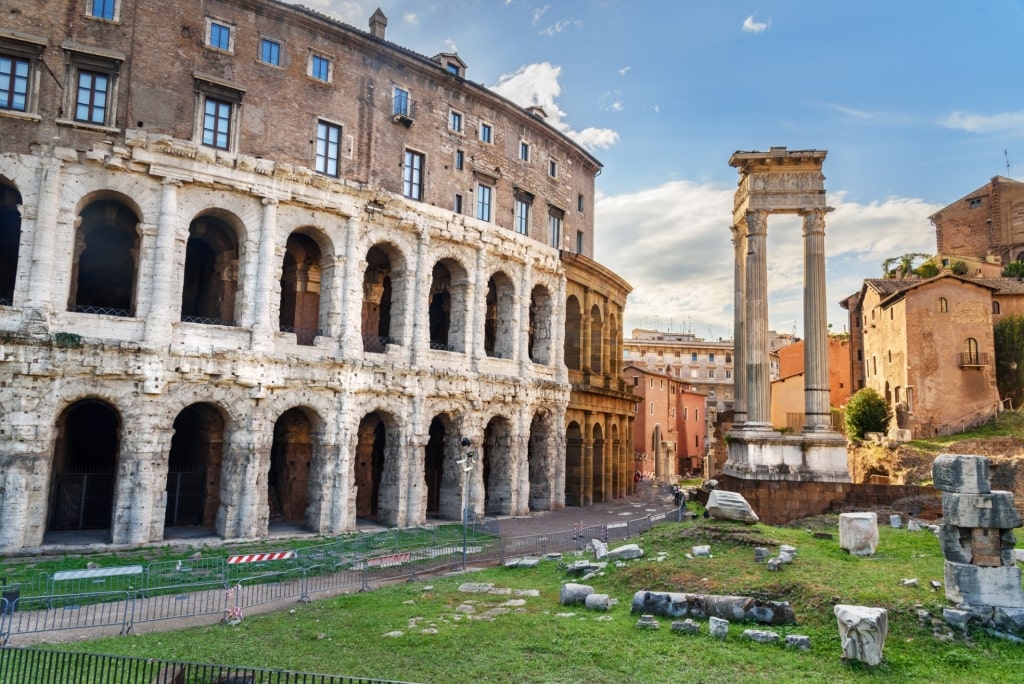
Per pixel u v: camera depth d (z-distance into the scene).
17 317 33.28
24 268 33.84
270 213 40.19
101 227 42.41
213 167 38.50
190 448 43.91
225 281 42.94
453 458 49.12
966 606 20.03
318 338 41.78
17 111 34.41
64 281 34.62
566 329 66.25
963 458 21.05
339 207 43.00
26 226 34.09
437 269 55.59
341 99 44.59
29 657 17.89
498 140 55.22
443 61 53.16
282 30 42.28
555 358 59.25
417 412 45.62
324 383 41.22
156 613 23.81
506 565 31.52
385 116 46.91
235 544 36.34
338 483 41.34
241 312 39.53
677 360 155.00
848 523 27.20
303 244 46.38
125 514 34.78
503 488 53.06
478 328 50.81
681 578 24.64
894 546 28.22
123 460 35.00
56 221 34.53
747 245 45.31
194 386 37.09
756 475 42.16
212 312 43.88
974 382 71.31
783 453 42.38
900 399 74.19
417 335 46.44
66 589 26.58
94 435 43.69
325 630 21.25
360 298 43.72
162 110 37.59
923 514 36.81
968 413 70.69
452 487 48.94
